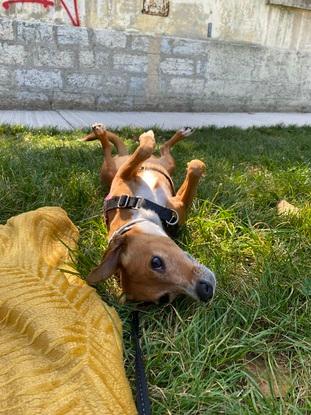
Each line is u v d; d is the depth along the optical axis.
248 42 2.09
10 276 0.46
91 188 0.80
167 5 1.87
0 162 0.89
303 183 0.89
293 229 0.69
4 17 1.67
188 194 0.68
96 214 0.72
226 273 0.57
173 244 0.53
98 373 0.36
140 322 0.50
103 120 1.63
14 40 1.69
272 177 0.93
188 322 0.49
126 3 1.80
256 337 0.46
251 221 0.72
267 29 2.11
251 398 0.39
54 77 1.78
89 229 0.68
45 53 1.74
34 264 0.50
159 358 0.43
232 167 1.00
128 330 0.48
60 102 1.83
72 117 1.66
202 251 0.62
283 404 0.39
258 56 2.12
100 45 1.80
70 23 1.75
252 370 0.44
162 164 0.85
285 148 1.26
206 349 0.44
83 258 0.56
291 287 0.54
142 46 1.87
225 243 0.64
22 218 0.59
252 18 2.06
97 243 0.63
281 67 2.21
